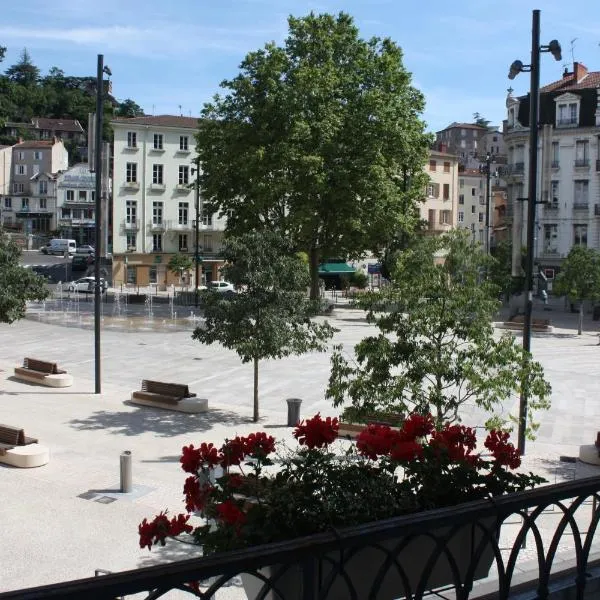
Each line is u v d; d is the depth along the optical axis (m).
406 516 3.28
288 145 43.44
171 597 8.80
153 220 72.31
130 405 22.22
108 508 13.31
